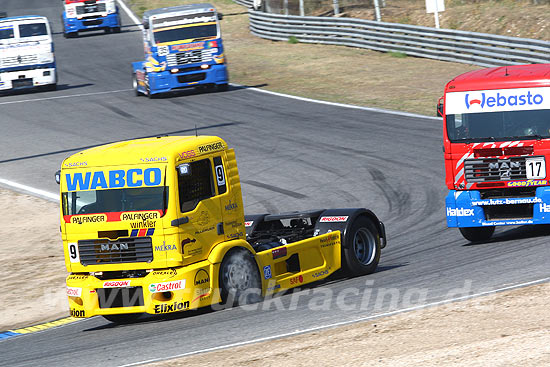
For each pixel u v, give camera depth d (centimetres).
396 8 12200
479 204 3581
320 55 10756
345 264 3206
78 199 2783
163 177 2680
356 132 6581
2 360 2562
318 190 5097
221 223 2836
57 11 17462
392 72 9212
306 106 7850
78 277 2828
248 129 7019
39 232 4516
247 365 2047
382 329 2261
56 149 6819
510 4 10888
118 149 2811
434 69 9125
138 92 9188
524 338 2033
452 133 3597
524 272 2825
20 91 10238
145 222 2689
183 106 8344
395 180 5153
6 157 6706
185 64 8656
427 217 4372
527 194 3538
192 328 2602
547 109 3434
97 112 8369
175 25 8619
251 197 5072
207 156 2812
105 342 2611
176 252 2675
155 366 2142
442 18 10950
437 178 5100
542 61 7706
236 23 14438
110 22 14325
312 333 2303
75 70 11394
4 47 9394
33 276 3756
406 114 7088
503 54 8306
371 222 3325
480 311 2341
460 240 3822
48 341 2786
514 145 3484
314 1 13212
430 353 1995
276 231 3381
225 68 8812
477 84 3544
